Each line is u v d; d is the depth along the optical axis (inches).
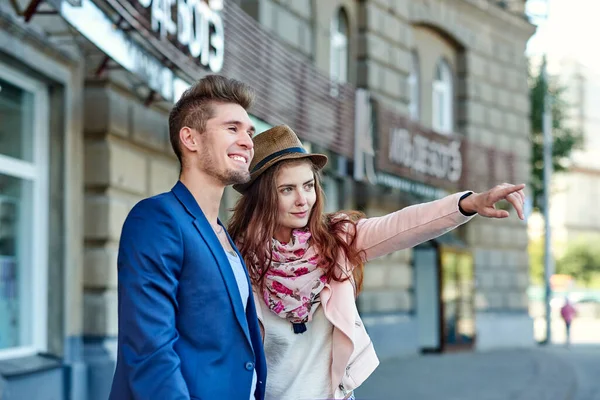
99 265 362.6
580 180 3053.6
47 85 344.8
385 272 724.0
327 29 645.3
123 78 375.6
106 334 362.0
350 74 698.8
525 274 991.0
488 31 933.2
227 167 123.7
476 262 903.1
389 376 578.9
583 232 3053.6
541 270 2817.4
